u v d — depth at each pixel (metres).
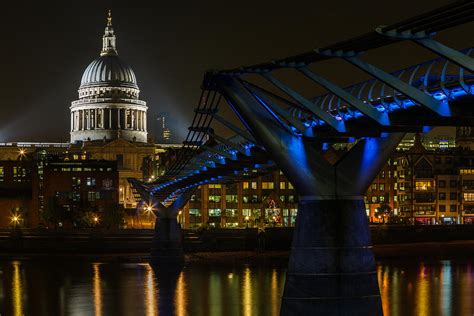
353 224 55.03
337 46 41.53
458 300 94.94
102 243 179.62
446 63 40.56
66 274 132.62
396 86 41.81
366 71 42.16
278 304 93.44
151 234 186.00
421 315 84.06
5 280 124.19
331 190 55.12
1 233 188.00
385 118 47.94
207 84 61.41
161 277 126.25
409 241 190.62
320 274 54.56
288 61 47.62
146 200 154.62
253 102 56.12
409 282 114.75
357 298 54.38
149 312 89.31
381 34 36.81
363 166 55.09
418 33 36.47
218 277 125.44
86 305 95.50
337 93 47.25
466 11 31.11
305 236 55.16
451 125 46.50
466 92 39.19
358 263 54.75
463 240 195.00
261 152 74.88
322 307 54.22
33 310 92.69
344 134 53.00
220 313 87.06
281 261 154.88
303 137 55.59
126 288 111.75
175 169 121.31
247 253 172.88
